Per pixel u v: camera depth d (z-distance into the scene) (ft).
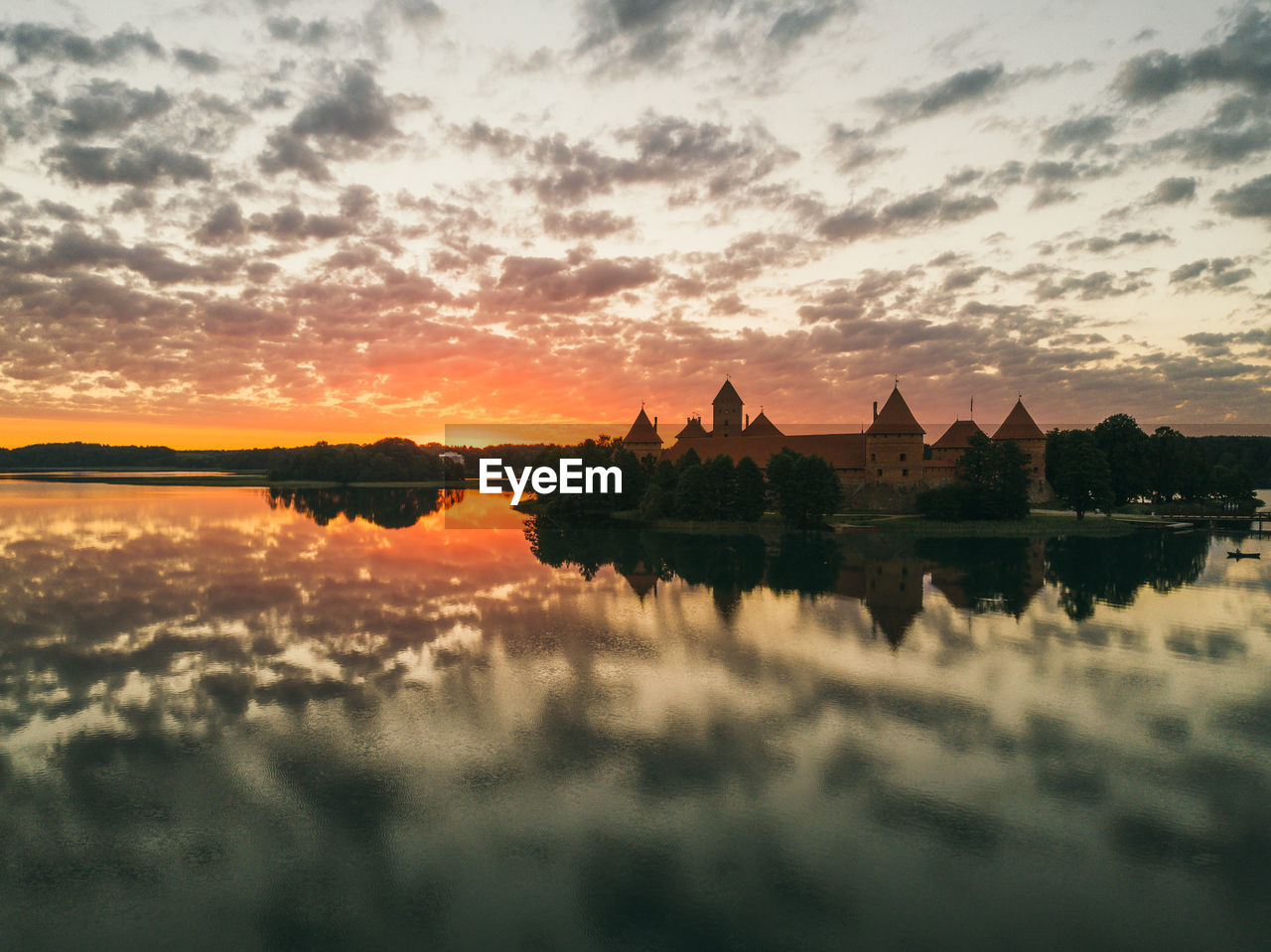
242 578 206.49
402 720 103.60
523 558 252.62
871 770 88.94
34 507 430.61
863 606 177.06
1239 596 189.78
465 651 136.36
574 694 114.11
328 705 108.99
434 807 80.18
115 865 70.13
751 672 124.98
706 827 76.38
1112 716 106.42
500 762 90.68
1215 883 67.56
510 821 77.41
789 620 161.79
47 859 71.00
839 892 65.87
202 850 72.43
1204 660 132.77
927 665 129.18
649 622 159.53
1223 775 88.22
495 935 60.64
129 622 155.02
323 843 73.56
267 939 60.29
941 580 211.82
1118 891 66.33
